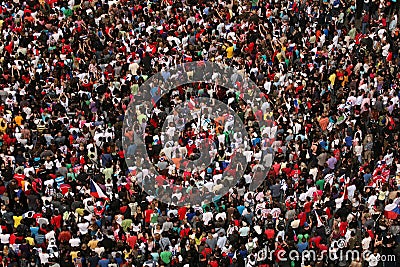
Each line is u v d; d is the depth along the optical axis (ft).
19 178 147.84
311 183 149.18
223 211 140.36
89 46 191.93
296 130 164.25
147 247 134.51
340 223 139.54
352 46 194.70
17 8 202.08
